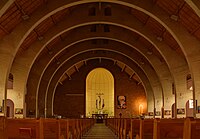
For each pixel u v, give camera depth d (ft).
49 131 21.94
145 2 82.12
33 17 82.02
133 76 153.89
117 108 156.87
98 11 97.19
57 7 81.76
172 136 16.74
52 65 127.13
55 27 97.09
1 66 80.38
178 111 96.43
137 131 30.76
